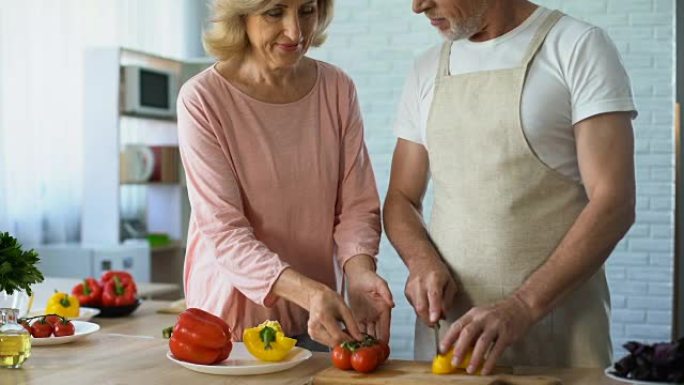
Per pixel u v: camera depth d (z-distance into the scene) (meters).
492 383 1.71
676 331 5.30
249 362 1.86
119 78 5.25
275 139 2.05
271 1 1.90
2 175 5.12
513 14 2.03
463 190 2.05
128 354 1.98
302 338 2.13
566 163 1.97
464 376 1.76
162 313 2.93
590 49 1.91
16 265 1.90
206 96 2.01
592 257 1.84
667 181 5.40
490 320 1.77
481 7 1.96
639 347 1.72
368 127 5.77
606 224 1.84
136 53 5.46
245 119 2.03
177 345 1.84
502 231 2.01
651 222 5.43
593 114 1.87
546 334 2.00
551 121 1.95
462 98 2.04
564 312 1.99
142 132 6.03
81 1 5.75
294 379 1.77
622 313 5.48
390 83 5.73
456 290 2.04
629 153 1.88
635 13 5.40
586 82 1.89
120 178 5.61
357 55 5.77
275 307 2.05
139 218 6.20
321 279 2.12
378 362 1.81
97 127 5.27
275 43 1.96
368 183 2.17
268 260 1.91
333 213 2.13
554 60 1.95
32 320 2.11
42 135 5.48
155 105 5.59
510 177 1.99
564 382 1.73
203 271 2.10
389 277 5.71
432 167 2.12
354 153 2.15
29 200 5.34
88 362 1.91
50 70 5.52
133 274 5.23
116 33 6.04
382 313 1.98
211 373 1.80
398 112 2.22
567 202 1.98
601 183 1.87
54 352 2.01
